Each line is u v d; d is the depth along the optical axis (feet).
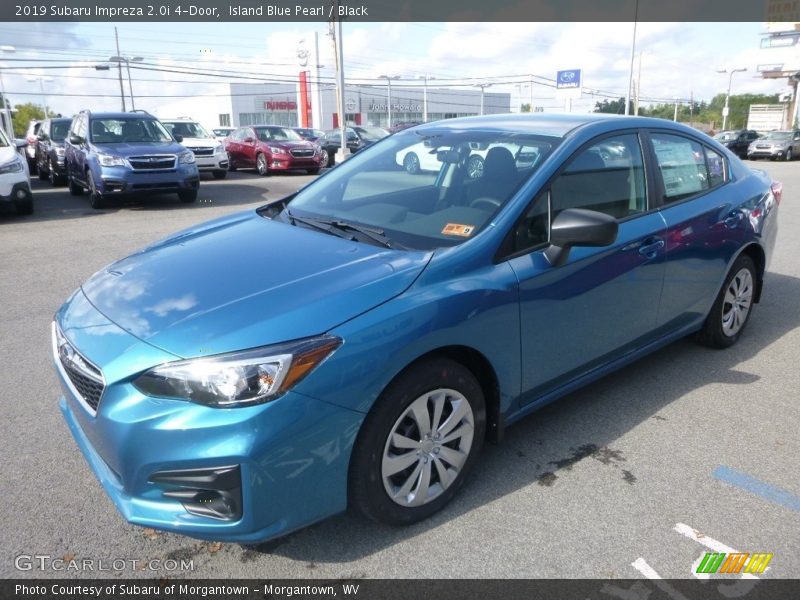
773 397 12.80
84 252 26.02
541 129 11.59
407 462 8.52
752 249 15.03
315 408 7.43
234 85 238.89
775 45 180.34
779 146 98.78
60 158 49.47
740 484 9.93
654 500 9.52
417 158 12.12
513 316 9.35
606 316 11.10
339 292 8.13
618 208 11.48
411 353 8.07
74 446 11.05
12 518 9.12
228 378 7.16
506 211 9.77
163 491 7.46
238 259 9.52
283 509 7.56
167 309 8.19
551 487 9.82
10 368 14.30
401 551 8.46
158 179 38.81
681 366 14.29
